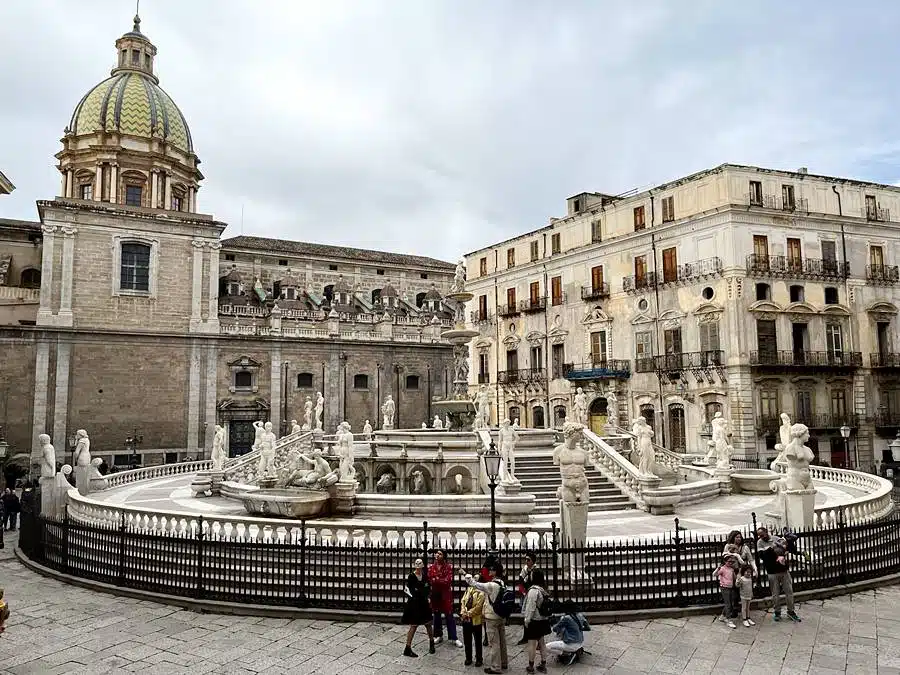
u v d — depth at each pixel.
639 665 11.89
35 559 20.31
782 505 18.38
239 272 68.81
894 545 17.92
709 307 43.94
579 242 54.47
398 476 27.94
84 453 30.83
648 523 21.84
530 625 11.55
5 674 11.87
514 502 21.75
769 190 44.56
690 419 45.00
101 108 60.09
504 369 61.72
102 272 52.53
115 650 12.99
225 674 11.80
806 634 13.35
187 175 64.25
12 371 48.84
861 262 47.28
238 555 15.80
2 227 56.41
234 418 56.34
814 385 44.59
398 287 78.06
